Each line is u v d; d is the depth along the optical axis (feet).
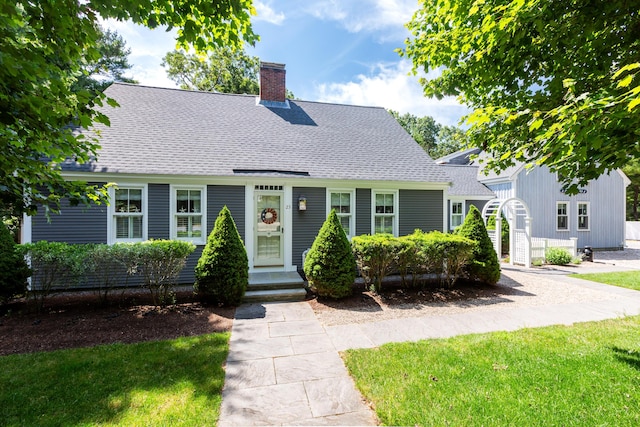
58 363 11.71
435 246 21.95
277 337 14.51
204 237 25.66
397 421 8.46
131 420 8.59
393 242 21.68
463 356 12.13
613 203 51.88
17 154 9.12
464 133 16.24
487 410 8.79
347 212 29.43
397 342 13.73
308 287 23.50
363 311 18.53
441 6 14.19
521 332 14.71
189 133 28.43
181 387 10.23
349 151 32.01
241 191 26.61
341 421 8.61
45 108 7.79
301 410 9.09
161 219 24.72
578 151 8.95
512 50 11.66
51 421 8.52
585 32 10.22
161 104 31.19
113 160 23.65
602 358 11.75
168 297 20.47
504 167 14.40
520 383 10.11
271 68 36.68
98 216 23.61
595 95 8.61
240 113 33.35
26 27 9.25
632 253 48.06
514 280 27.20
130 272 19.08
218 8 9.55
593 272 31.45
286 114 35.24
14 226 26.81
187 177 24.64
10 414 8.79
